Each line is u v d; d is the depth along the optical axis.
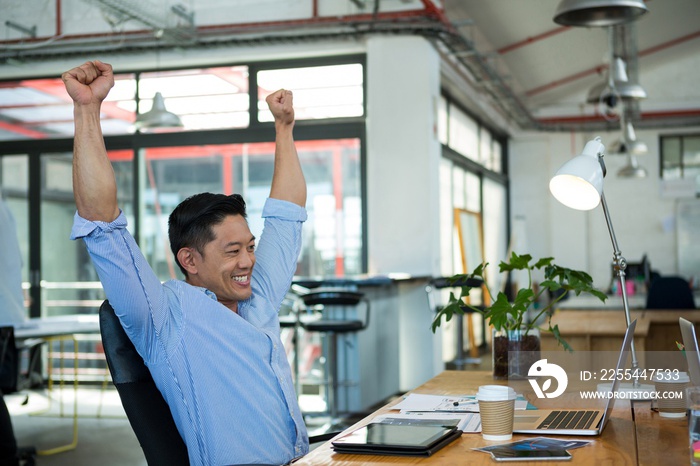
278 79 7.88
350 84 7.73
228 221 1.95
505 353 2.59
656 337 5.45
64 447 5.33
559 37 9.41
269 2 7.48
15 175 8.44
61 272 8.35
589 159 2.26
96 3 6.65
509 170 13.24
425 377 7.54
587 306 6.48
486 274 11.33
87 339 8.18
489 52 8.91
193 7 7.58
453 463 1.53
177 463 1.72
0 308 4.30
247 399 1.86
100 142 1.70
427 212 7.44
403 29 7.25
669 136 12.89
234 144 8.02
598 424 1.78
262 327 2.04
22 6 7.84
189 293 1.87
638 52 11.41
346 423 5.99
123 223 1.72
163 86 8.12
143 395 1.77
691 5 9.84
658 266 12.86
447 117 9.43
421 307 7.53
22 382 4.56
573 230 12.96
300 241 2.31
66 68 8.04
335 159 7.84
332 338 6.00
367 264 7.76
